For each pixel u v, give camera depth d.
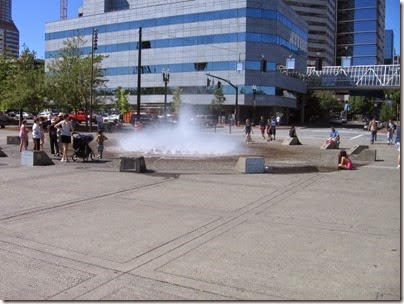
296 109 94.06
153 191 10.99
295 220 8.03
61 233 7.17
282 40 79.12
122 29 90.75
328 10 164.00
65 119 17.53
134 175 13.76
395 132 32.91
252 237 6.91
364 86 84.69
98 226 7.60
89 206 9.21
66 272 5.45
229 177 13.51
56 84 46.16
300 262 5.74
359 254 6.05
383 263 5.68
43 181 12.37
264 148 26.94
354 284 4.98
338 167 16.00
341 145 32.06
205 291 4.83
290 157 20.89
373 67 84.06
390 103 89.12
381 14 181.88
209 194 10.63
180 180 12.82
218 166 16.53
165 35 85.12
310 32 160.25
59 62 47.22
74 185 11.77
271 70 76.31
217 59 78.81
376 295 4.67
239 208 9.07
